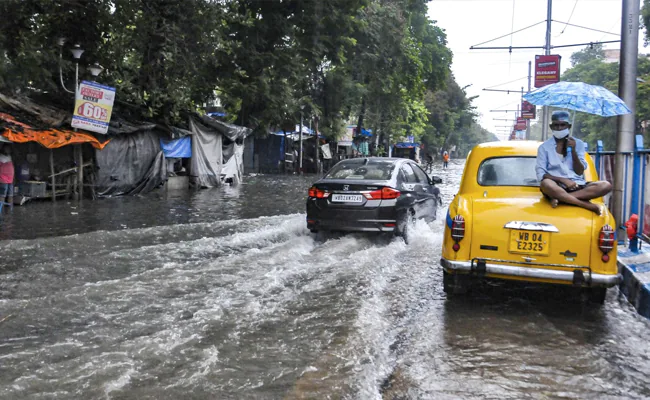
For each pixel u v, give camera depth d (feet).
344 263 23.21
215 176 68.74
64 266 21.75
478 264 16.99
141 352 12.89
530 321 16.55
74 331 14.30
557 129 17.67
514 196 18.33
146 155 56.13
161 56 57.00
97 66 51.62
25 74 50.24
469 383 12.10
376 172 29.25
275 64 76.54
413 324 16.12
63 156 48.39
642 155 23.53
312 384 11.59
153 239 28.40
